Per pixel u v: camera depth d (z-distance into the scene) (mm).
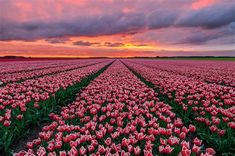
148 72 24359
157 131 5414
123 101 9812
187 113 8273
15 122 6852
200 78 19906
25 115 7578
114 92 12055
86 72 22750
